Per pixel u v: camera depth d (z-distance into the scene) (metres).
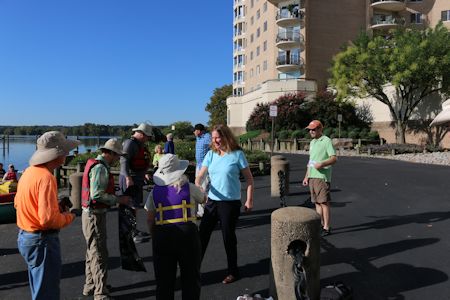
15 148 61.22
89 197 4.17
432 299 4.24
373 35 45.62
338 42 48.34
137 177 6.64
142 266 4.35
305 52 47.44
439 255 5.65
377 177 14.48
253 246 6.27
